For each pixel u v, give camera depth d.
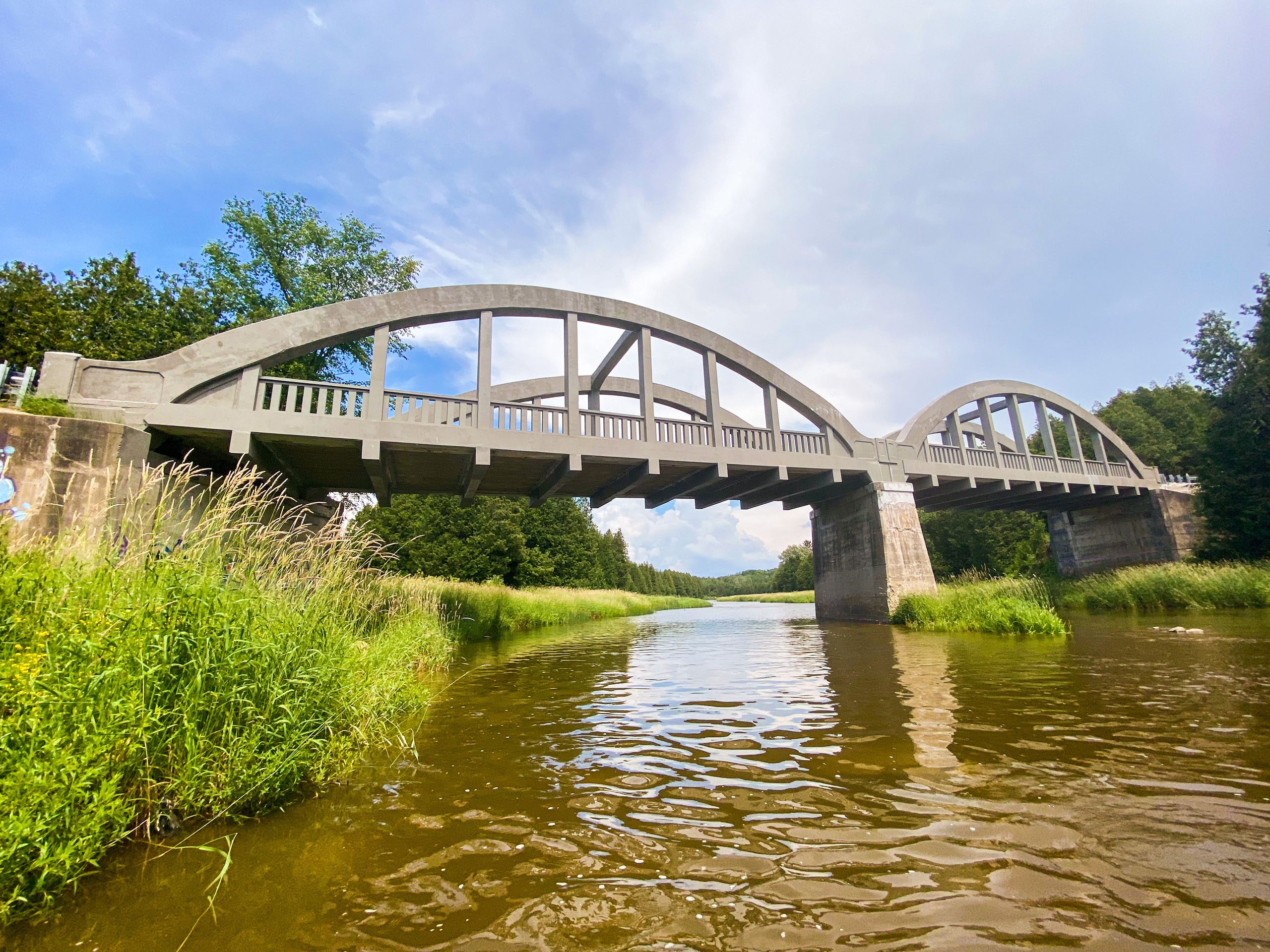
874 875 2.58
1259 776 3.68
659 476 16.98
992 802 3.39
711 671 9.44
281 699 4.03
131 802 3.16
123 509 8.79
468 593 19.05
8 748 2.62
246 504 5.00
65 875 2.57
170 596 3.69
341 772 4.23
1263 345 23.05
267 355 11.33
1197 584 18.56
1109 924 2.14
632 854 2.89
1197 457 25.36
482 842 3.08
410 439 12.30
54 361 9.98
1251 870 2.53
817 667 9.36
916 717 5.57
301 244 19.19
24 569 3.69
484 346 13.57
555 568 40.41
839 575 21.53
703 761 4.43
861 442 19.00
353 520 7.28
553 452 13.67
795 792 3.68
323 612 5.17
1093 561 29.36
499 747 4.98
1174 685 6.64
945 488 22.78
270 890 2.60
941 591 18.45
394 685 6.23
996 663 8.83
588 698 7.22
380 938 2.21
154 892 2.59
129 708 3.09
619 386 21.22
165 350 16.66
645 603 47.84
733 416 22.34
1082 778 3.72
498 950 2.11
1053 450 24.45
